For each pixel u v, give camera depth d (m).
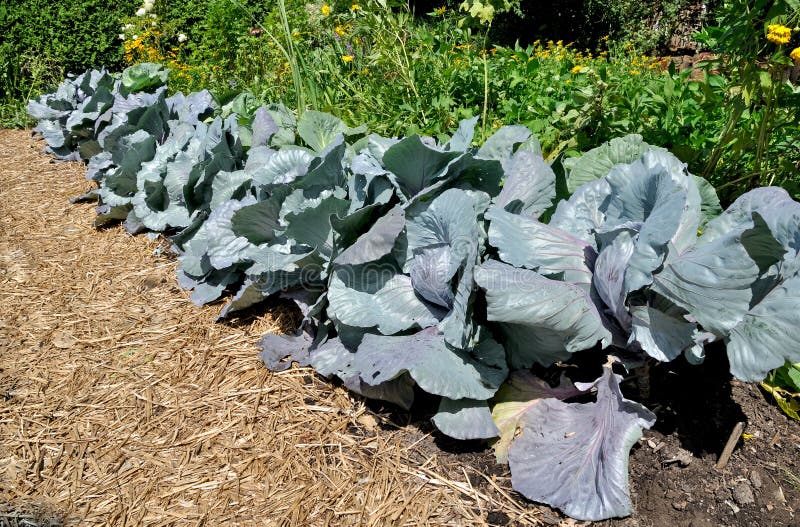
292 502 1.34
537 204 1.59
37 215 2.88
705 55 5.68
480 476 1.37
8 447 1.53
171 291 2.17
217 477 1.42
